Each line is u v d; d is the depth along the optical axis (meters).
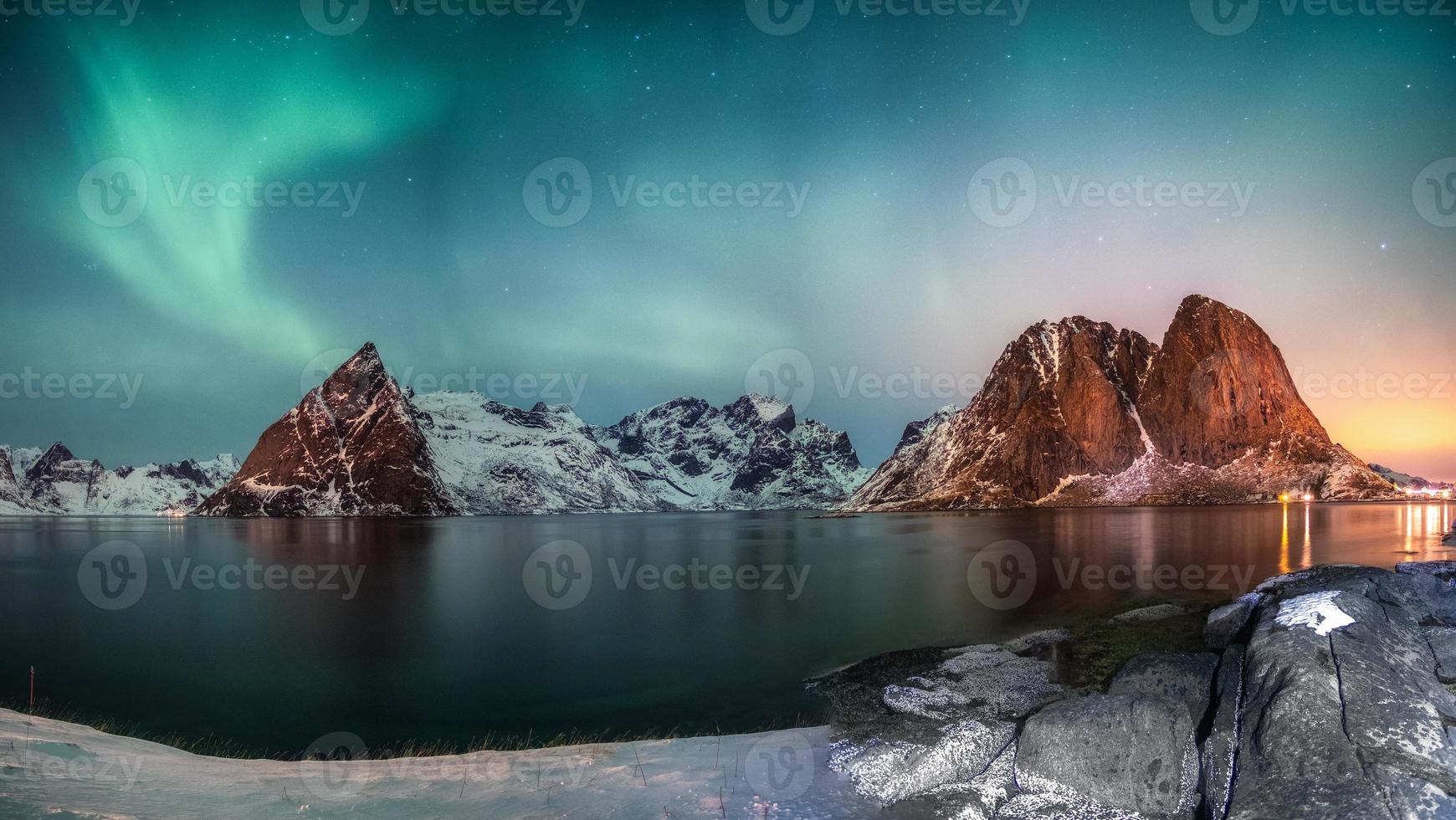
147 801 9.28
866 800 10.09
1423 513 109.19
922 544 75.94
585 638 31.42
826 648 26.70
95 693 23.95
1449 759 8.16
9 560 79.44
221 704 22.31
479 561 74.62
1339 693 9.26
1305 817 7.78
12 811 8.01
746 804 9.87
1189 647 20.64
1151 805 9.41
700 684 22.30
